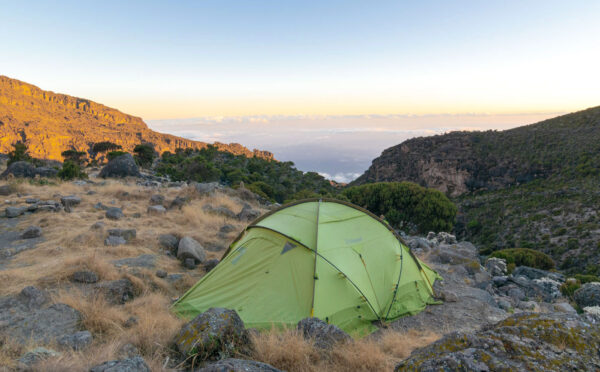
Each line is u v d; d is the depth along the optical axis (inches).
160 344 159.0
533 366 94.9
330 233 298.4
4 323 181.3
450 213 1360.7
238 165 4033.0
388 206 1477.6
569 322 113.4
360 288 267.9
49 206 486.3
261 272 275.3
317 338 179.0
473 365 97.1
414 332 244.2
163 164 2910.9
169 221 502.0
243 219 572.1
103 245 359.9
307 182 4224.9
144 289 274.1
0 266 288.5
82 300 221.1
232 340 161.2
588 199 2748.5
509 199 3567.9
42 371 118.6
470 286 368.2
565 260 2087.8
